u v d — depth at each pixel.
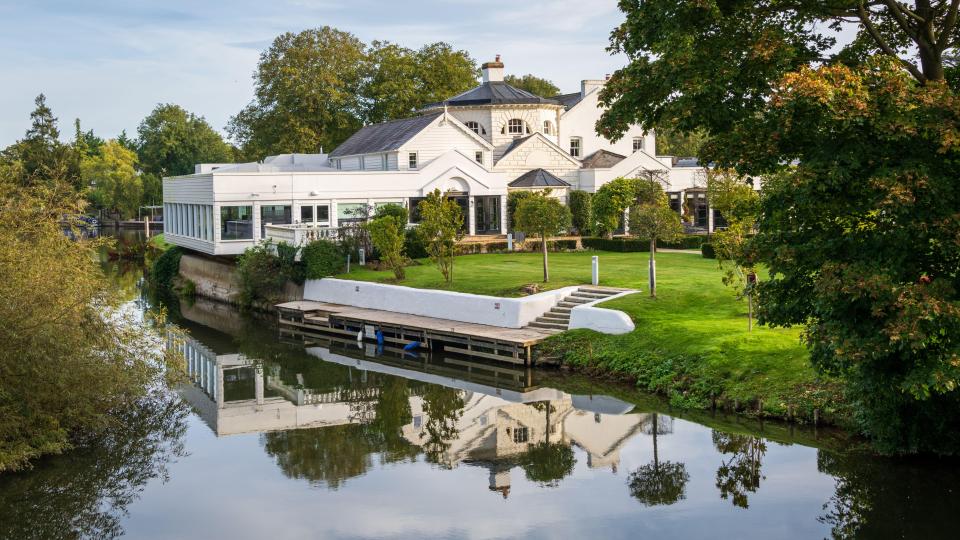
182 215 56.72
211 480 20.83
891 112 16.52
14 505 19.27
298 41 72.12
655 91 21.09
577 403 26.69
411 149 53.78
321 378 31.38
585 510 18.48
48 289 20.98
